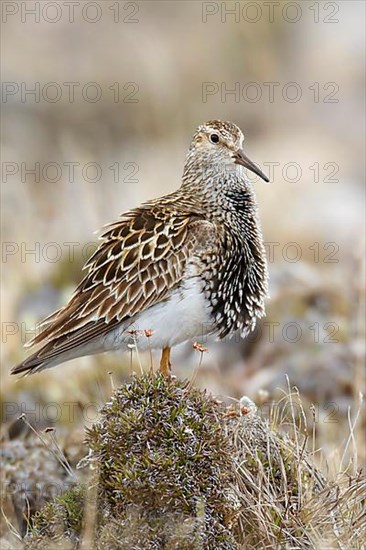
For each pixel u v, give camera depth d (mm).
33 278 15531
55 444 9984
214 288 10539
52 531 8195
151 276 10445
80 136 25031
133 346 9688
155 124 24891
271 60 27344
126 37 29156
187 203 10992
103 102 26469
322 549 8172
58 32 30359
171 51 27938
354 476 9125
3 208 18922
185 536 7910
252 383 13016
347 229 18062
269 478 8875
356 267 14758
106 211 17484
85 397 12609
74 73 28453
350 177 22047
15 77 28000
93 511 7910
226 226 10781
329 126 25500
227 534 8180
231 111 25484
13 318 14477
